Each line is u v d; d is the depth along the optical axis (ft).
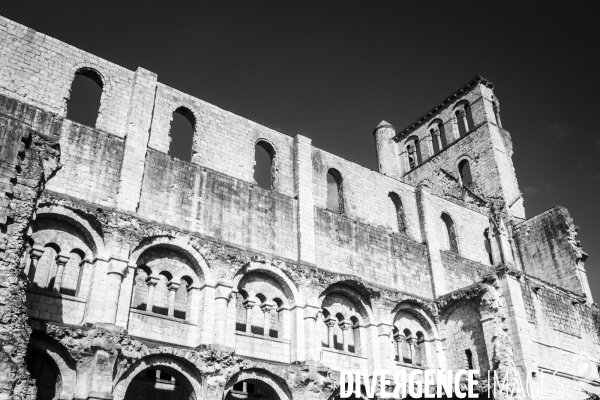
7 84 118.52
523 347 136.67
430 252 166.50
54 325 98.37
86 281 109.19
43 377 114.11
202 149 139.64
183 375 109.91
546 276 199.82
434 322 155.43
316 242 143.64
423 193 178.09
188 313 118.62
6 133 86.07
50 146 92.43
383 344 141.79
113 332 102.83
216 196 132.16
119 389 101.24
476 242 188.85
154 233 117.50
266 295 131.03
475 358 144.36
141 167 123.34
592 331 168.25
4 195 82.89
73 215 110.11
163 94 138.82
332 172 164.76
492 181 225.15
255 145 150.00
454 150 243.81
